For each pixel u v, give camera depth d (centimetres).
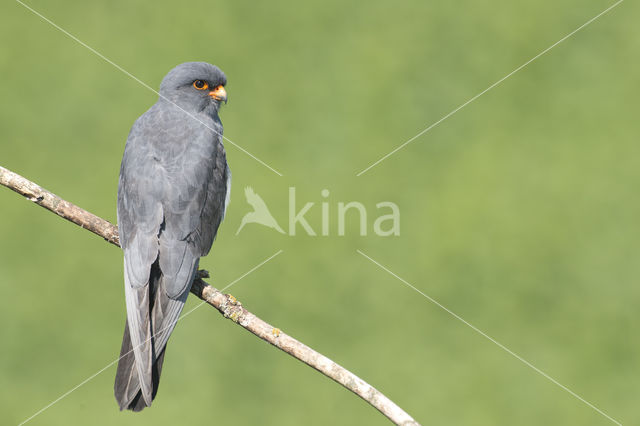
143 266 789
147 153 862
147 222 814
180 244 812
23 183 786
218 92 961
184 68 952
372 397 670
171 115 907
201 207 841
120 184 856
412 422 659
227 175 894
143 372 729
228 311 752
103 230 812
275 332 717
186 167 855
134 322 759
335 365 686
